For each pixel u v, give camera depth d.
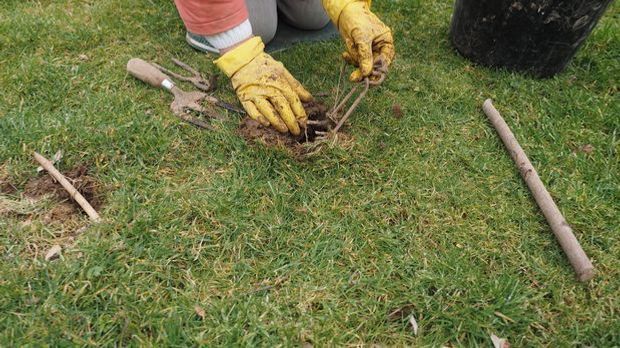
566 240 1.66
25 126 1.97
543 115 2.22
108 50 2.45
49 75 2.24
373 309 1.50
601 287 1.58
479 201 1.84
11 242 1.61
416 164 1.96
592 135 2.13
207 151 1.96
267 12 2.48
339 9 1.93
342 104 1.96
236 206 1.76
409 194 1.84
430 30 2.76
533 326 1.49
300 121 1.91
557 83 2.42
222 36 1.85
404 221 1.77
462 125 2.17
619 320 1.50
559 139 2.10
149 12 2.73
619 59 2.55
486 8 2.33
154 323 1.41
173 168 1.89
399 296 1.54
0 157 1.87
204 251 1.62
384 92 2.28
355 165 1.91
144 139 1.94
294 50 2.57
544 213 1.78
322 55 2.53
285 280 1.57
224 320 1.44
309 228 1.71
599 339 1.46
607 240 1.71
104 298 1.47
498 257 1.67
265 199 1.79
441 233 1.73
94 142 1.93
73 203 1.75
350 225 1.73
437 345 1.42
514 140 2.04
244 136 2.00
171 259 1.59
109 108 2.09
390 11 2.89
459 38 2.56
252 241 1.66
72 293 1.46
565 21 2.21
